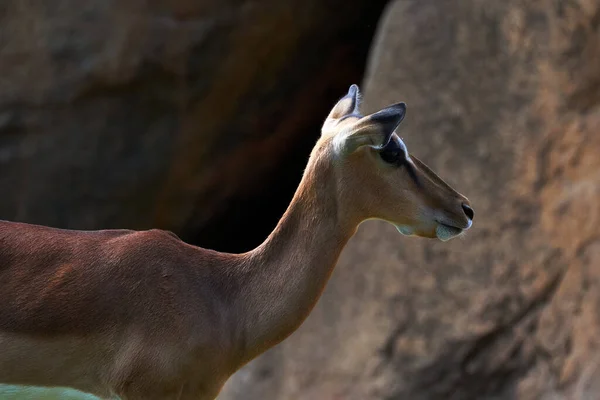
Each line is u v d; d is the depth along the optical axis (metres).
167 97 39.34
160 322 14.57
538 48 31.00
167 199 40.97
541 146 30.75
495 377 30.97
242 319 15.50
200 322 14.86
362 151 15.30
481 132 31.88
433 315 31.92
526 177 30.91
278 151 41.69
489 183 31.52
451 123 32.38
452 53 32.72
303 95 40.81
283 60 39.81
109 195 40.25
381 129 14.69
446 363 31.58
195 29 38.62
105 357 14.44
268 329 15.48
